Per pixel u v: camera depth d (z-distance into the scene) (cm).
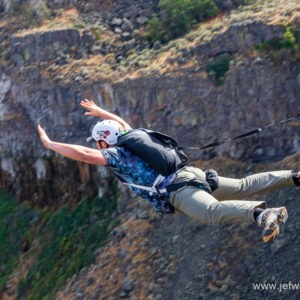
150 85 8269
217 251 6856
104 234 8200
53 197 9438
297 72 7544
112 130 2583
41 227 9206
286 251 6494
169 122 8156
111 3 10238
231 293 6444
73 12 10200
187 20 9456
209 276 6688
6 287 8775
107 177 8800
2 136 9856
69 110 9025
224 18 9019
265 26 7831
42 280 8412
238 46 7994
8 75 9744
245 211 2300
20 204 9794
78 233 8581
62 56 9481
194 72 8106
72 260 8238
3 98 9800
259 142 7706
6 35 10275
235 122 7794
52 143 2444
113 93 8606
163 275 7050
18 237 9381
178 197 2441
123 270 7462
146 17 9894
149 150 2480
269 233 2202
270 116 7656
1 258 9256
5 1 10850
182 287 6781
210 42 8238
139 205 8119
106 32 9756
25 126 9594
